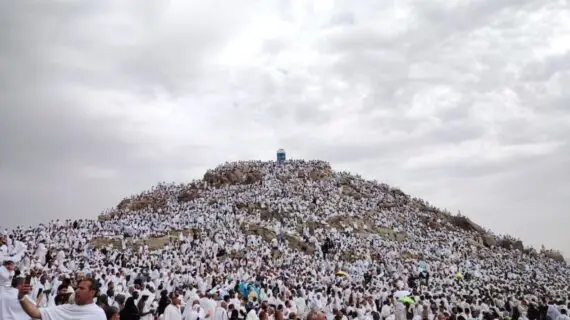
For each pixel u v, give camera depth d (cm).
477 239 8844
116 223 6625
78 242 5219
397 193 10256
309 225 7031
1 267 821
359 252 6234
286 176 9662
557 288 5403
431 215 9400
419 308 2770
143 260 4562
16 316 802
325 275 4672
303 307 2802
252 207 7412
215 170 10069
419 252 6994
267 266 4938
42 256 3762
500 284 5275
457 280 5275
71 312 680
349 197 8938
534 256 8806
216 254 5362
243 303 2467
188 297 2319
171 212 7462
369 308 2638
